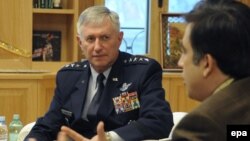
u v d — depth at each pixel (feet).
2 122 10.26
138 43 20.79
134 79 9.48
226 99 4.96
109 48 9.33
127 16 20.62
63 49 19.88
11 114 16.87
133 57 9.87
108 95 9.46
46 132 9.77
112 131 8.65
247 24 5.00
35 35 19.21
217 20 4.99
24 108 17.03
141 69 9.55
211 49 5.00
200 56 5.08
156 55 20.68
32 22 18.49
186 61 5.23
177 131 4.91
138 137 8.57
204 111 4.88
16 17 17.78
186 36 5.20
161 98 9.28
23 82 16.96
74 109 9.65
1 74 16.70
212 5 5.13
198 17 5.09
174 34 20.48
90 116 9.42
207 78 5.15
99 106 9.39
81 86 9.76
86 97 9.67
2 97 16.74
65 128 6.61
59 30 19.83
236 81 5.12
